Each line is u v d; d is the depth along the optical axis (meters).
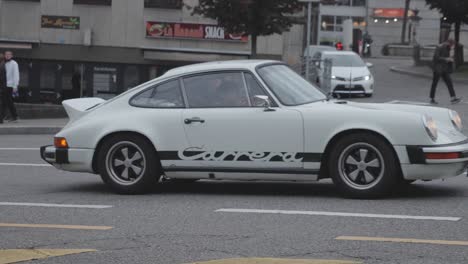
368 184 10.52
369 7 76.44
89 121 11.51
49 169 14.55
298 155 10.66
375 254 7.76
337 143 10.55
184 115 11.09
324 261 7.50
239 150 10.86
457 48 44.72
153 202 10.83
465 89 35.38
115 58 36.97
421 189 11.49
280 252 7.91
